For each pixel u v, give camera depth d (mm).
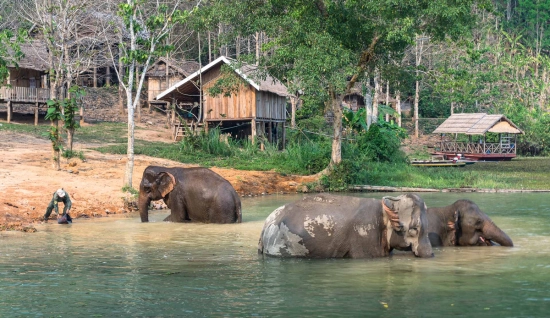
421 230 10812
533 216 16812
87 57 38938
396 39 24062
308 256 10906
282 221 11172
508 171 36062
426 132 61906
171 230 14555
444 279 9344
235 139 40312
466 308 7883
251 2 25531
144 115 51344
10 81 41406
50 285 9305
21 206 17250
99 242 12961
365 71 27562
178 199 15953
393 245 10883
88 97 53094
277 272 9914
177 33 57375
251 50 61000
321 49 23969
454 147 51094
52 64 28594
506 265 10273
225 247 12281
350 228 10820
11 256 11477
